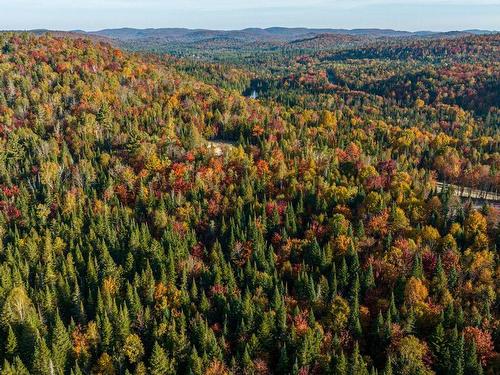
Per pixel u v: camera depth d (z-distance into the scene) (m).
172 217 126.06
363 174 143.88
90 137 163.88
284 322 87.69
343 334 87.25
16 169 148.75
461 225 116.94
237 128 187.25
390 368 75.31
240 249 112.00
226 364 82.62
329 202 129.00
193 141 162.62
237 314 91.88
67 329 89.38
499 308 93.31
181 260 108.44
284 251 111.19
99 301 91.62
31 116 175.75
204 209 130.00
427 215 122.25
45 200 134.00
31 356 83.31
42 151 153.25
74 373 80.75
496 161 173.00
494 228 113.75
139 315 91.75
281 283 98.69
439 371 80.19
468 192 154.75
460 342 78.00
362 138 194.38
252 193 136.00
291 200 132.38
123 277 105.31
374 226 116.06
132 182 141.75
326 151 160.25
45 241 114.19
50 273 102.44
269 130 180.38
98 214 125.06
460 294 95.19
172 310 92.62
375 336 86.75
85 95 188.62
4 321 88.38
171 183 140.38
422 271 99.06
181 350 84.56
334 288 96.19
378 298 95.56
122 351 84.19
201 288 100.88
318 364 80.56
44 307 94.06
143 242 114.50
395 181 138.00
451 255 102.69
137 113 184.75
